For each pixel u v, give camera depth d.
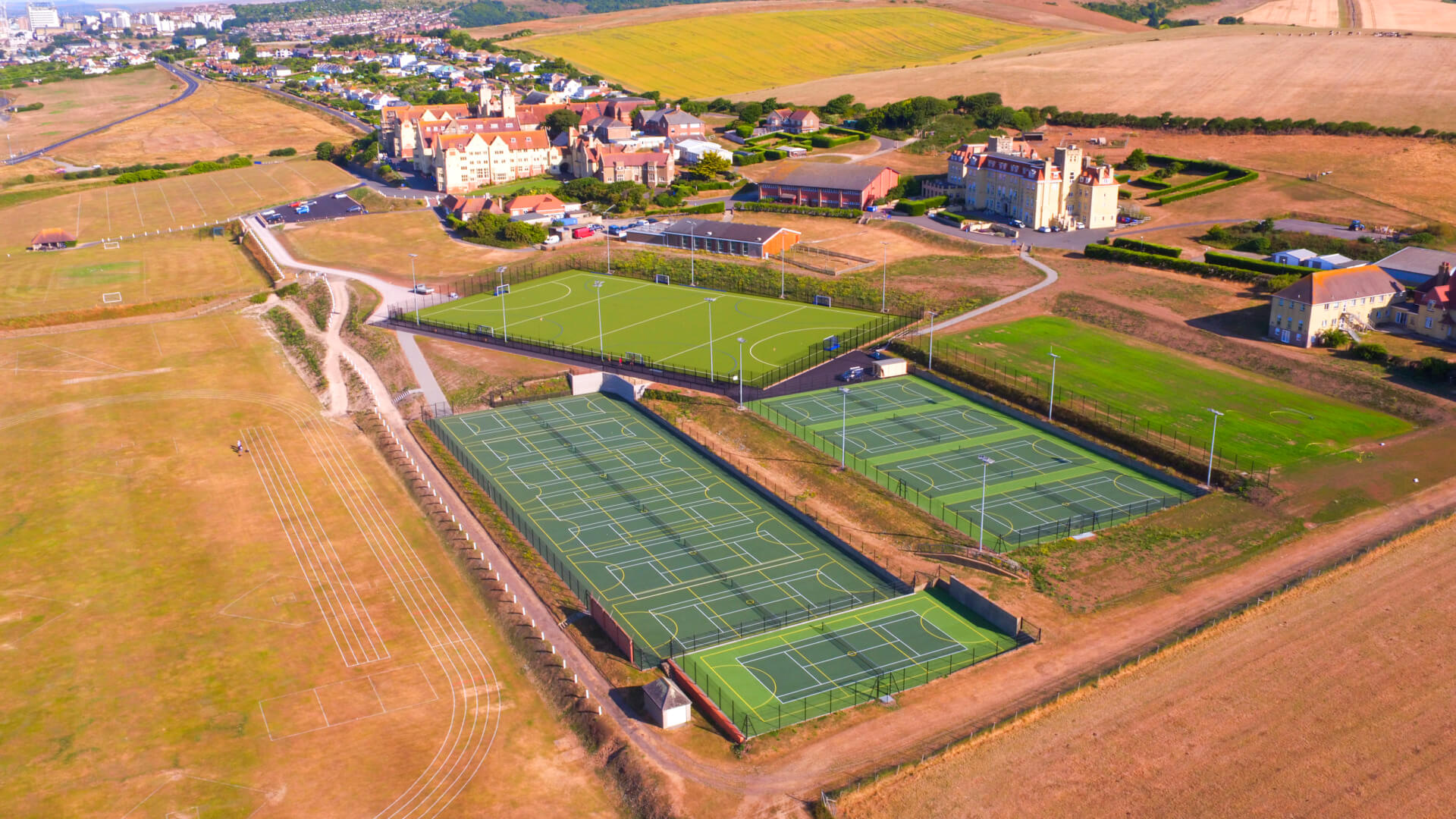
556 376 174.12
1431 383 155.88
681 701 91.81
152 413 165.88
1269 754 84.69
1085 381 163.25
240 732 93.12
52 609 112.31
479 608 111.50
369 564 120.31
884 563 118.12
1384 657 95.94
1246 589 108.06
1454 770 82.38
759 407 160.50
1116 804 79.94
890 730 89.56
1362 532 118.38
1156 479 136.62
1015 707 91.38
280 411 167.00
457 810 83.75
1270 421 148.38
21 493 138.88
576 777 87.62
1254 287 199.38
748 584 115.81
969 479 137.50
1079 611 105.69
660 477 141.38
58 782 87.19
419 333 198.25
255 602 113.06
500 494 137.00
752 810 81.12
